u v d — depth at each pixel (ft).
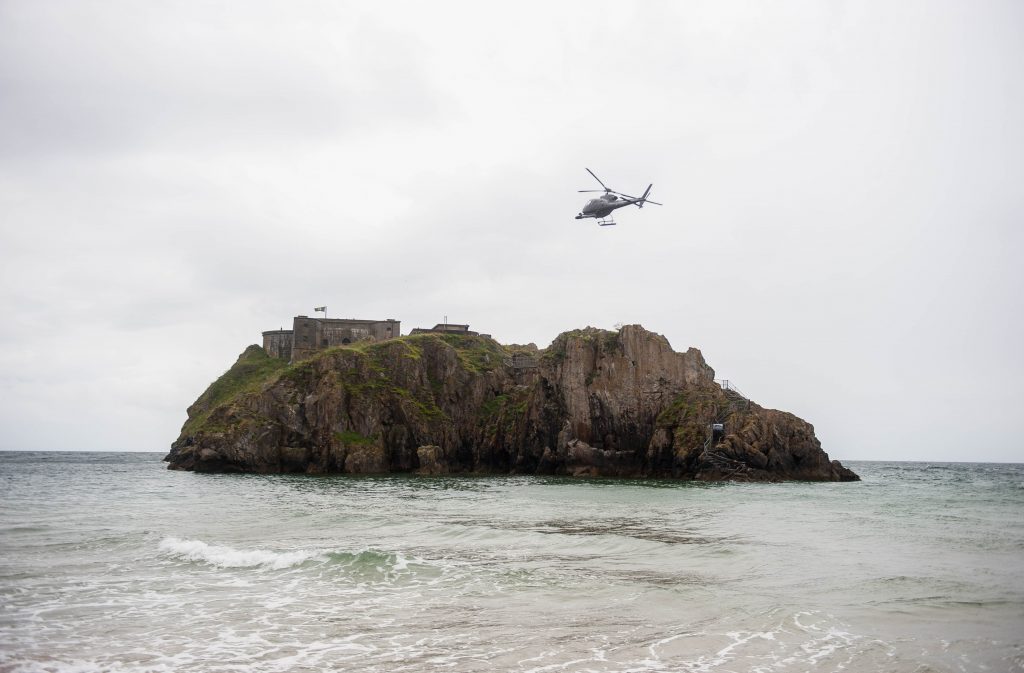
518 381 513.45
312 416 447.42
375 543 118.01
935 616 71.41
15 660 57.62
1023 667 56.80
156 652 60.08
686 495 244.22
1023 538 125.49
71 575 90.17
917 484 344.08
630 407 406.82
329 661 57.93
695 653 60.13
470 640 63.57
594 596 79.87
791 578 89.66
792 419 373.81
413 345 505.66
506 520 156.15
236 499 217.56
